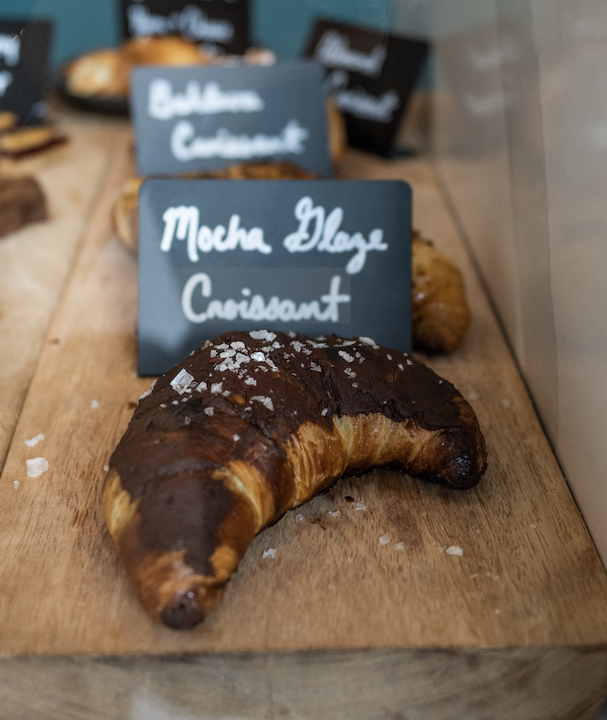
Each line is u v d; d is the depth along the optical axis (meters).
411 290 0.35
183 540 0.25
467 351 0.38
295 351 0.30
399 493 0.30
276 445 0.27
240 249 0.34
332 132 0.51
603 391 0.28
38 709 0.26
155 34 0.59
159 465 0.26
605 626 0.26
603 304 0.28
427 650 0.25
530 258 0.36
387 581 0.27
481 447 0.30
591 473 0.29
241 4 0.58
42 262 0.44
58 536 0.29
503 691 0.26
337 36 0.56
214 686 0.26
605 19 0.28
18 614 0.26
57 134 0.55
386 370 0.30
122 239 0.43
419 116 0.59
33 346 0.38
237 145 0.46
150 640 0.25
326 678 0.26
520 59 0.37
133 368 0.36
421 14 0.54
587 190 0.29
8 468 0.31
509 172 0.39
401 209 0.35
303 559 0.28
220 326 0.35
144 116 0.45
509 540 0.29
